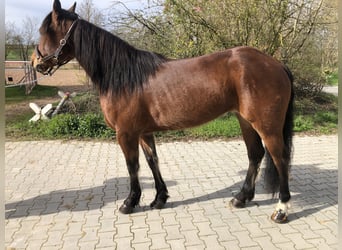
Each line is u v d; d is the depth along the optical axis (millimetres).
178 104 2750
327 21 6848
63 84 12875
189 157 4902
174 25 6676
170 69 2791
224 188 3691
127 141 2893
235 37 6551
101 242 2641
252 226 2826
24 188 3834
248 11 6105
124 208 3105
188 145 5566
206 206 3238
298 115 7168
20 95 10852
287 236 2652
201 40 6637
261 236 2662
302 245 2520
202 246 2537
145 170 4371
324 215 3000
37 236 2766
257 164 3166
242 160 4715
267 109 2686
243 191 3193
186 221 2943
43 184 3947
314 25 6832
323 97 8539
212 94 2729
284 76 2758
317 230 2738
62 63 3039
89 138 6012
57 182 4008
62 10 2881
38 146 5578
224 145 5527
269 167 2994
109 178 4105
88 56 2824
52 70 3072
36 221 3027
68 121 6273
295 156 4895
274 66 2734
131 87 2760
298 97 8000
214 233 2725
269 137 2760
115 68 2777
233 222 2904
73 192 3691
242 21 6348
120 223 2945
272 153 2803
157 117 2824
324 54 7988
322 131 6379
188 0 6195
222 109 2832
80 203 3395
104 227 2883
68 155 5094
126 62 2785
